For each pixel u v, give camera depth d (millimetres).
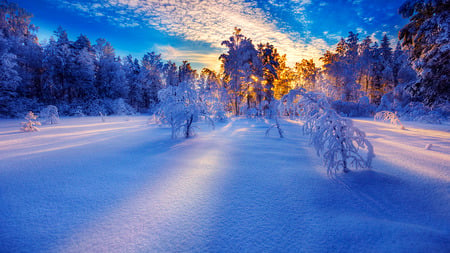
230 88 35750
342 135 4801
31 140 10695
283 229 2617
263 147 8484
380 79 44688
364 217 2875
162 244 2342
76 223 2832
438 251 2109
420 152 7102
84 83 44688
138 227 2719
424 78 12641
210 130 15023
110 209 3250
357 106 35562
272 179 4621
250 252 2182
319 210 3119
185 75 67750
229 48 36094
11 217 3008
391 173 4734
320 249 2203
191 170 5398
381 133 12422
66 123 23109
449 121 20797
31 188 4172
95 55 50688
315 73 50875
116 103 46344
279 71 46125
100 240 2430
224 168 5555
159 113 14867
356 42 44281
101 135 12680
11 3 42688
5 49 31672
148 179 4719
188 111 11164
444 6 11312
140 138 11328
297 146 8656
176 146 8883
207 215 3027
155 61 65750
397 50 43125
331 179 4535
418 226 2602
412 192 3693
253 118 29281
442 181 4176
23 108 35875
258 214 3031
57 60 42125
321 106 5328
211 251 2205
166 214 3074
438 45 11547
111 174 5094
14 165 5934
